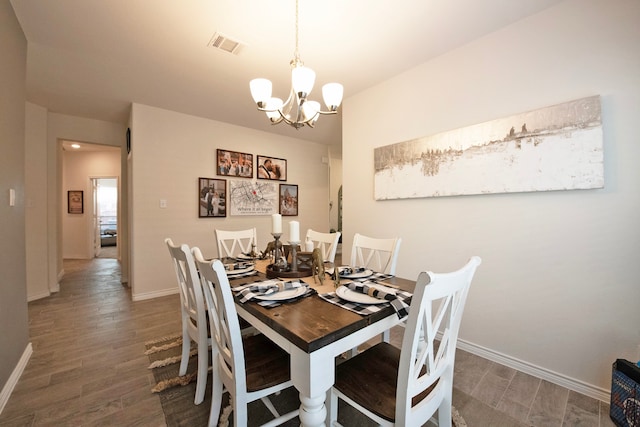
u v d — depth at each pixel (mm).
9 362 1706
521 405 1585
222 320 1162
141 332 2514
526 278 1905
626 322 1561
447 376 1160
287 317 1083
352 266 2055
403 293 1313
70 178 6477
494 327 2059
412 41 2156
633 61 1528
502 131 1961
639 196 1513
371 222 2930
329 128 4383
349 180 3150
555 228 1784
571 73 1716
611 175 1591
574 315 1726
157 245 3549
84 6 1775
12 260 1793
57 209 4258
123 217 4262
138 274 3420
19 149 1940
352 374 1201
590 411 1534
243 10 1823
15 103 1864
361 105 3010
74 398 1623
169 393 1672
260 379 1188
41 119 3543
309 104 1927
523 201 1909
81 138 3898
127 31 2029
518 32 1922
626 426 1390
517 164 1895
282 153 4781
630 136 1537
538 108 1834
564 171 1712
